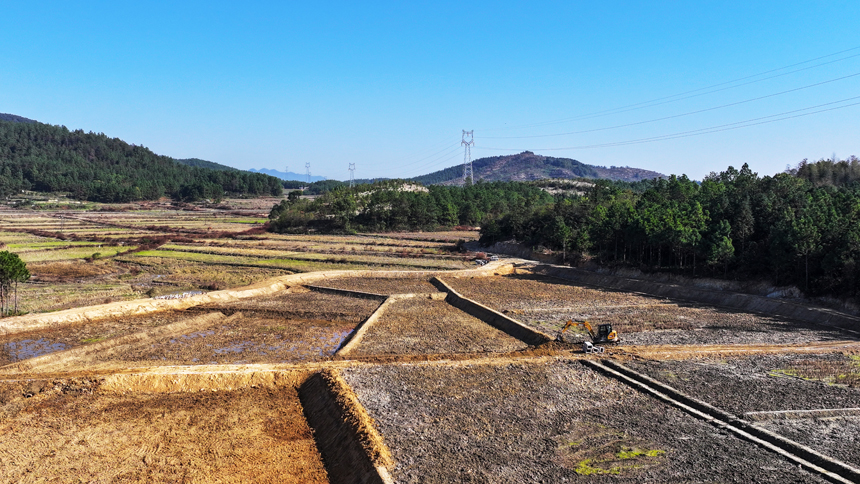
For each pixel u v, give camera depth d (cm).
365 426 3031
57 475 2681
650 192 11119
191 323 5812
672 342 4956
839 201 7569
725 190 9356
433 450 2852
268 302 6950
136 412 3488
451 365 4300
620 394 3688
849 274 5950
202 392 3872
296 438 3170
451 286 8112
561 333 5034
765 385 3784
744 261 7356
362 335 5356
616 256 9644
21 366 4259
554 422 3225
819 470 2622
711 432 3081
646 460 2752
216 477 2688
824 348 4716
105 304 6166
